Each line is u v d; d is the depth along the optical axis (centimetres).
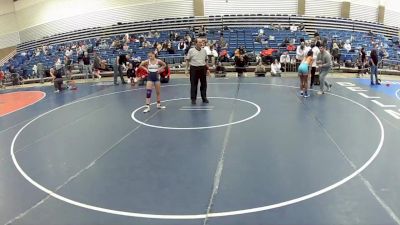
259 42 2077
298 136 702
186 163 580
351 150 619
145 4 2508
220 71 1630
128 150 655
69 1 2694
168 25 2472
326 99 1053
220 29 2325
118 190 493
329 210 421
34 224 414
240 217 412
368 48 2073
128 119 880
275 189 477
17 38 3014
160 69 959
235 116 866
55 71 1504
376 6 2638
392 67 1923
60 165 598
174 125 806
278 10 2472
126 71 1659
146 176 536
